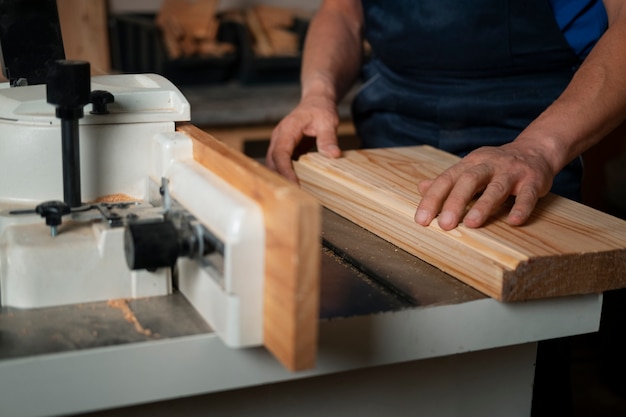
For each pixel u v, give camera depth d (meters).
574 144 1.22
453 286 1.04
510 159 1.15
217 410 1.00
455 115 1.59
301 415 1.04
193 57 2.91
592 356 2.55
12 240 0.96
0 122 1.07
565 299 1.03
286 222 0.77
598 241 1.05
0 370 0.82
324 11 1.86
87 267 0.96
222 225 0.84
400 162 1.43
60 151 1.08
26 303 0.95
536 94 1.55
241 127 2.65
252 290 0.84
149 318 0.93
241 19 3.07
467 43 1.55
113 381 0.86
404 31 1.61
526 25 1.51
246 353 0.90
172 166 1.04
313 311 0.79
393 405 1.08
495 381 1.14
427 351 0.98
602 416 2.23
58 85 0.97
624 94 1.27
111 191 1.13
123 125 1.11
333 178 1.35
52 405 0.85
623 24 1.33
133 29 2.96
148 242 0.89
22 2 1.15
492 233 1.07
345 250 1.17
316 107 1.57
